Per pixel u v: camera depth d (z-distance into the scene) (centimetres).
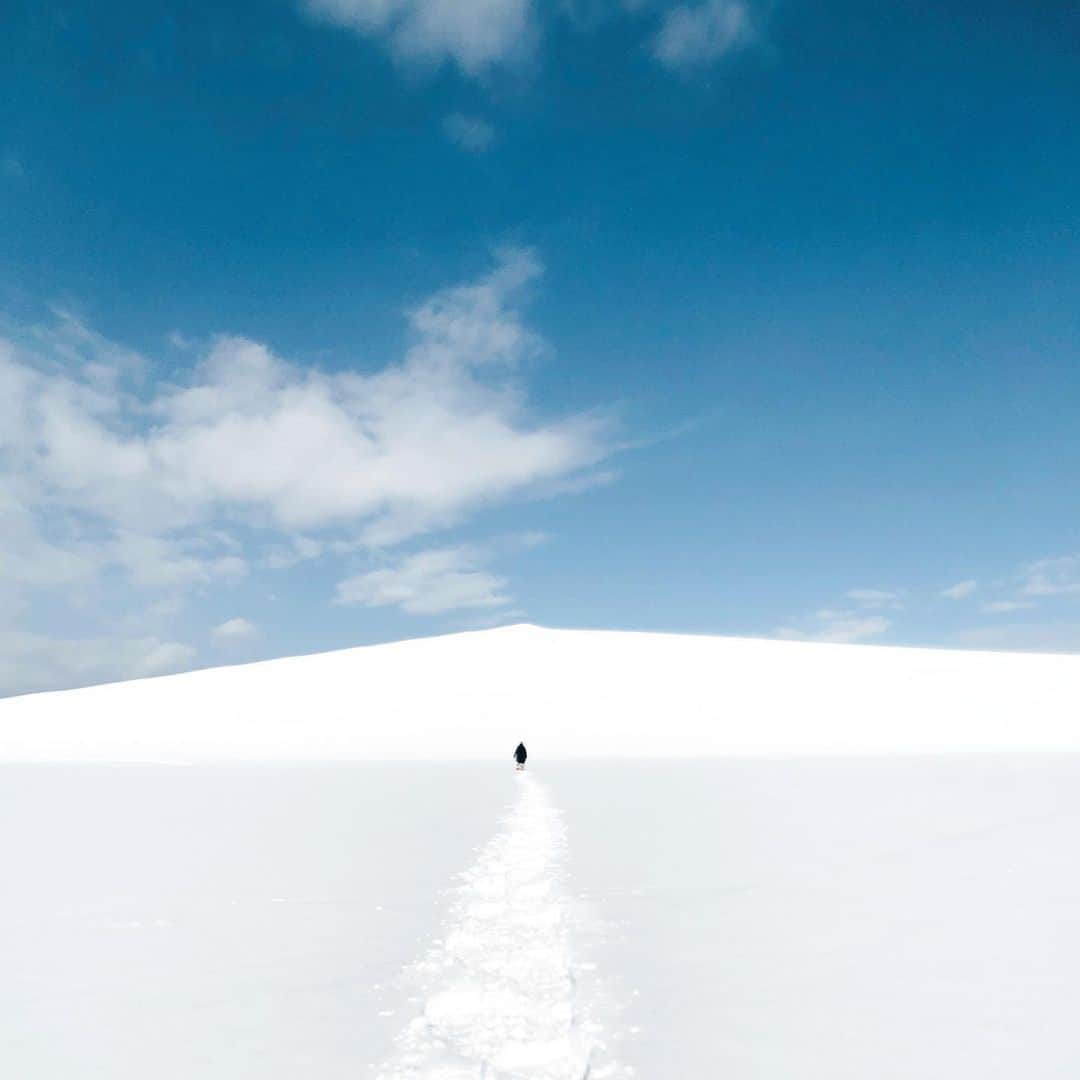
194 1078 492
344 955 724
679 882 977
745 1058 512
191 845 1229
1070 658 5228
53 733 3825
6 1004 613
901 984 640
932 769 2334
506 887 960
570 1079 486
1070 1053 516
